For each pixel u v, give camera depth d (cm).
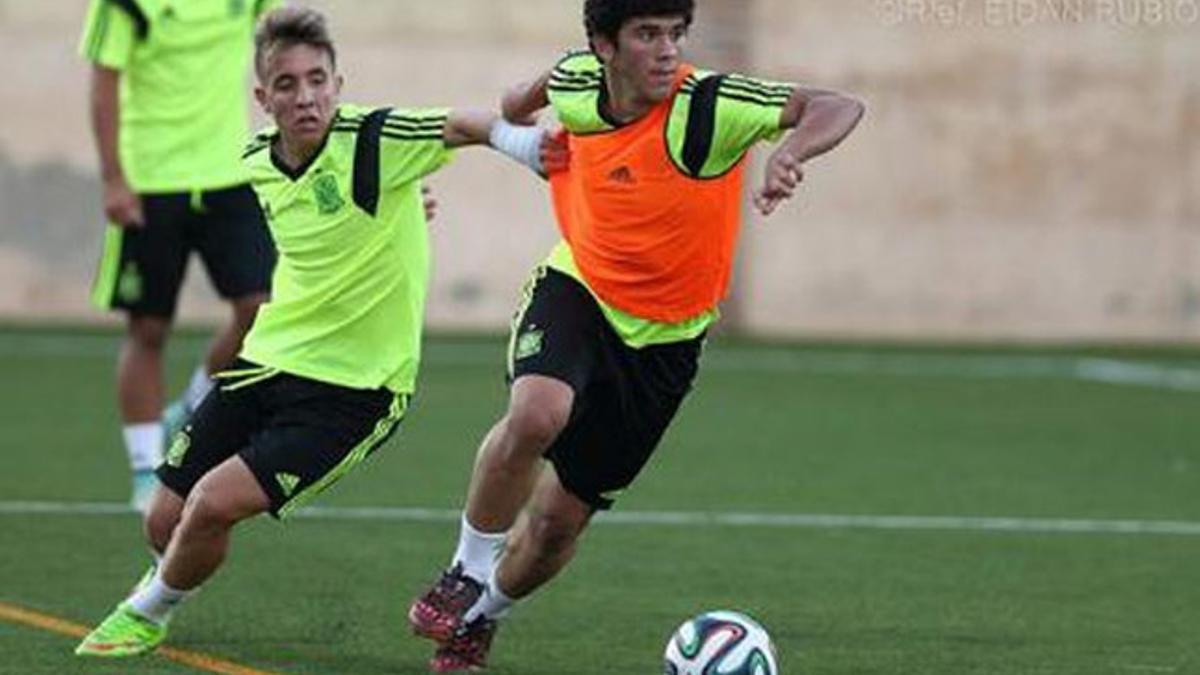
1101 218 7231
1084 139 7206
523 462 2508
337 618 2962
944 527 3894
